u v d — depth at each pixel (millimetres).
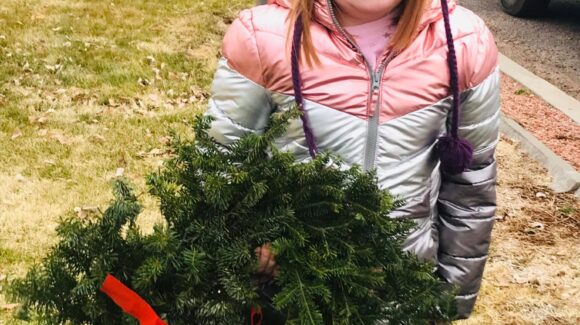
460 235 2154
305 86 1888
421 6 1821
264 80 1920
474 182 2113
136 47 6980
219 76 1982
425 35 1908
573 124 6125
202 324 1479
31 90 5820
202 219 1560
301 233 1520
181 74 6418
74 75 6180
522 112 6344
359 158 1909
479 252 2178
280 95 1916
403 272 1598
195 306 1464
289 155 1578
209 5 8617
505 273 3949
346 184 1634
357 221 1569
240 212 1555
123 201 1530
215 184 1506
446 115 1969
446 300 1625
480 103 1992
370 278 1505
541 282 3893
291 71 1871
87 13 7902
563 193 4828
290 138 1933
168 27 7715
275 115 1707
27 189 4410
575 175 4895
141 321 1419
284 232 1560
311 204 1581
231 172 1556
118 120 5434
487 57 1971
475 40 1949
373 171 1648
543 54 8273
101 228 1522
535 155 5281
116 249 1506
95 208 4219
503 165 5184
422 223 2025
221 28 7852
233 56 1943
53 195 4367
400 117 1897
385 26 1889
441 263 2203
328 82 1879
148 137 5191
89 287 1427
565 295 3797
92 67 6387
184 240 1528
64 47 6781
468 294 2213
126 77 6234
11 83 5906
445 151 1953
